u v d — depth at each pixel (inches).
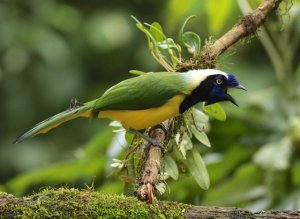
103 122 719.7
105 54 736.3
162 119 316.8
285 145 446.3
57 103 726.5
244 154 470.9
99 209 278.2
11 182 458.9
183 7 475.5
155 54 348.8
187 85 311.4
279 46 475.5
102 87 735.1
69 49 733.3
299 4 462.3
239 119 466.9
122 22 736.3
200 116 335.0
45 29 730.8
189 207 283.3
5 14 732.0
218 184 473.7
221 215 280.7
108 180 432.5
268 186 438.0
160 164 316.5
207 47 343.9
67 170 456.4
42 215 277.0
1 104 726.5
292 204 433.4
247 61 690.2
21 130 724.7
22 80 725.9
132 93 311.9
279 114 475.2
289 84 478.9
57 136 717.3
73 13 740.7
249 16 349.1
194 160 333.1
